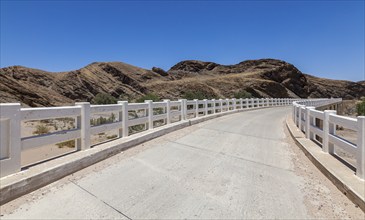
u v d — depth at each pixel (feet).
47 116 17.07
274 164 21.31
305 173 19.04
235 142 29.66
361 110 164.04
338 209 13.29
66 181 16.21
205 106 54.24
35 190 14.67
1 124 14.28
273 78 391.86
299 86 417.69
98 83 295.28
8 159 14.47
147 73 358.43
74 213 12.45
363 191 13.82
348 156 46.52
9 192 13.23
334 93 589.73
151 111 32.60
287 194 15.15
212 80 333.01
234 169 19.66
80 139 20.72
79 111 20.45
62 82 277.03
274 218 12.44
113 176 17.37
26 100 158.92
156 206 13.42
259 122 51.24
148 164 20.22
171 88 296.10
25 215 12.09
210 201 14.08
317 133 25.76
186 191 15.31
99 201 13.74
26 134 51.78
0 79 157.99
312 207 13.52
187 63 578.25
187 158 22.27
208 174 18.34
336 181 16.10
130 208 13.14
